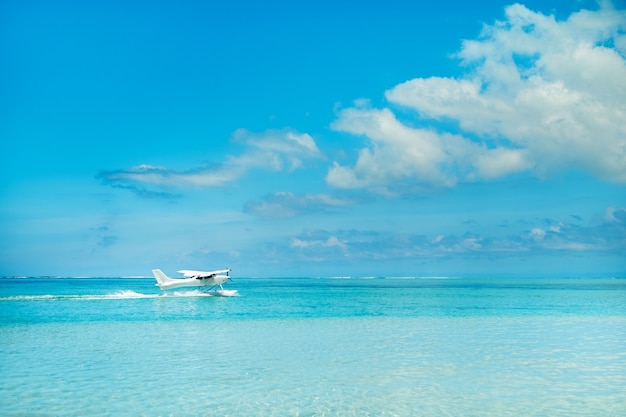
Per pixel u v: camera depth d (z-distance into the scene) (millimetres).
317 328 26688
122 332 25031
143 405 12039
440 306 43625
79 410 11633
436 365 16656
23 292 76062
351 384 14070
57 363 16953
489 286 118625
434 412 11516
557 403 12203
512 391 13328
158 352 19125
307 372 15578
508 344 21109
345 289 94500
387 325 28188
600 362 17156
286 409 11750
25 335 23906
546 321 30328
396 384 14078
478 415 11289
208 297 56500
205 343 21406
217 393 13086
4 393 13031
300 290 88375
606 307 41969
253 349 19859
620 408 11805
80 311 37000
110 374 15250
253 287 109375
